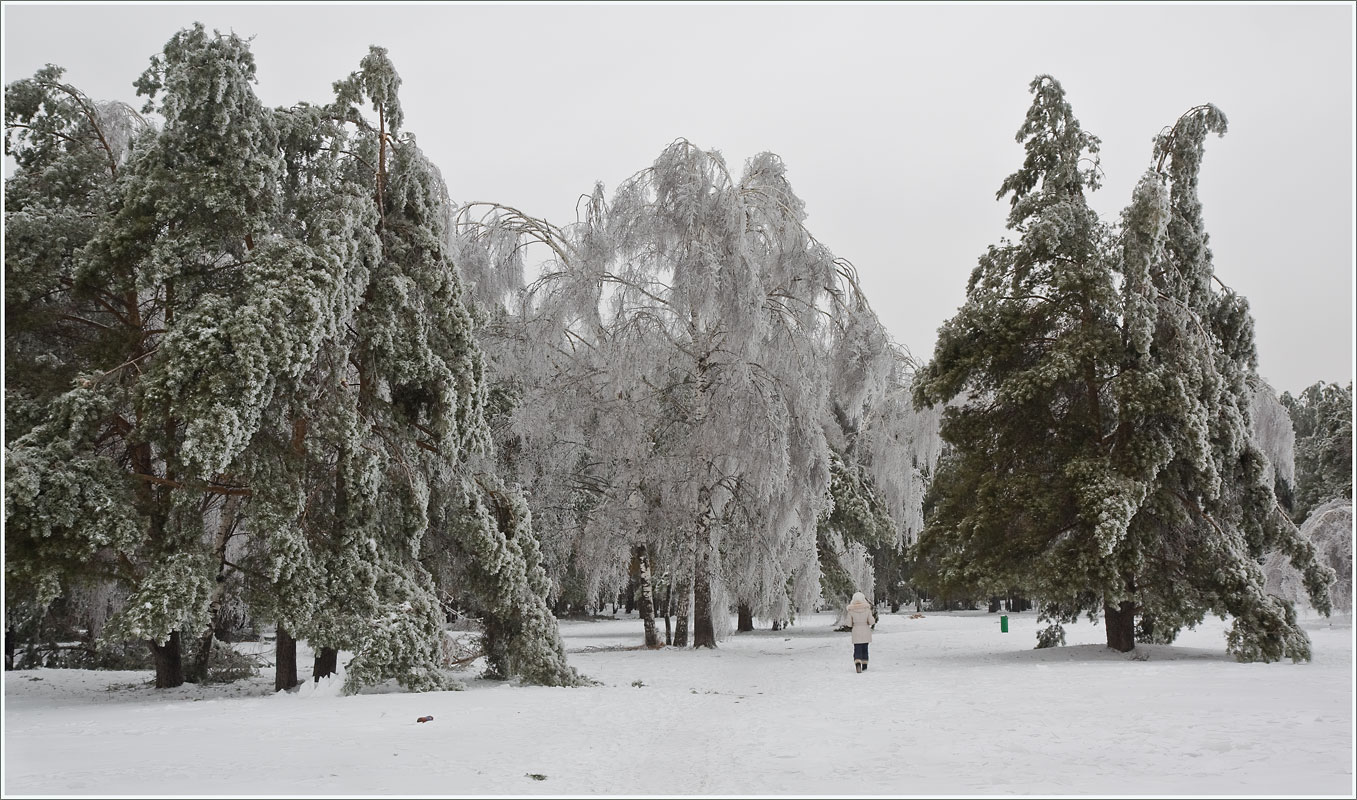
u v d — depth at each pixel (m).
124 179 19.39
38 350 19.77
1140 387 22.66
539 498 32.09
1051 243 24.27
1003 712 13.84
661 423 31.94
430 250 21.42
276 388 18.73
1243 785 8.20
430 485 22.20
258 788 8.83
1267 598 22.48
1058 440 24.81
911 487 37.00
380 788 8.86
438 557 22.64
